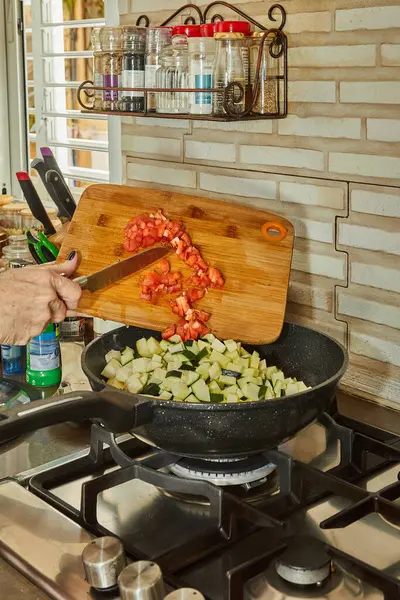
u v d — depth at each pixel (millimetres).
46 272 1214
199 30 1445
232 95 1379
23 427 930
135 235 1422
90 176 2168
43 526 999
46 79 2260
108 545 875
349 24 1287
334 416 1296
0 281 1194
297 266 1471
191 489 1010
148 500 1100
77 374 1570
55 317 1256
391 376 1358
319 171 1388
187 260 1373
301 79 1380
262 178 1489
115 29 1577
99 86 1611
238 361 1261
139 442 1241
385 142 1276
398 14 1215
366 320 1375
